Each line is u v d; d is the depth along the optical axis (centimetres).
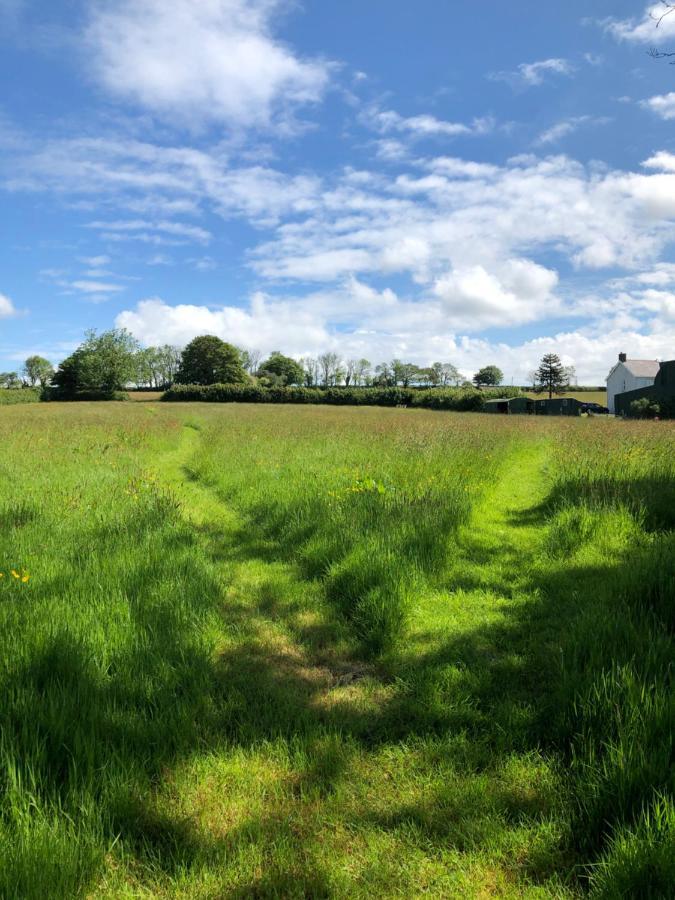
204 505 930
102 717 281
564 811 242
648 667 304
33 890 190
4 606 398
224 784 262
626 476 915
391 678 373
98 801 238
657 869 195
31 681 301
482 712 327
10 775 231
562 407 6419
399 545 575
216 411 4400
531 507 923
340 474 969
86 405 6366
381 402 8088
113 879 208
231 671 375
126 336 9788
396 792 261
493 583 547
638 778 231
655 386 4959
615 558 586
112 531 619
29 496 794
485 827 235
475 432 1912
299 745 289
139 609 419
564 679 315
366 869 217
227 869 215
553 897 204
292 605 498
